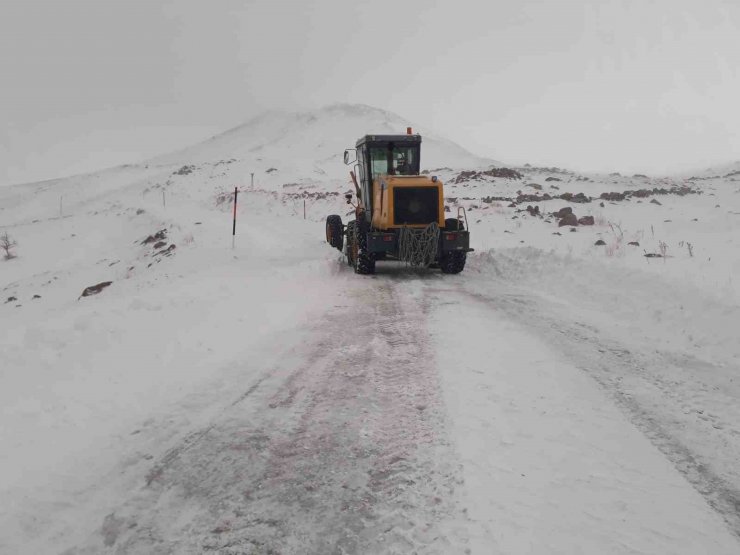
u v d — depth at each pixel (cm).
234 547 245
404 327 665
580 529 255
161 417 392
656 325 663
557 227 1948
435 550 240
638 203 2750
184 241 2245
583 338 606
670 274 838
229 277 1015
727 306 638
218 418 391
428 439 351
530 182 4175
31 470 317
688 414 394
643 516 266
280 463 323
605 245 1350
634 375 479
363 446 343
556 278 998
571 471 309
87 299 1552
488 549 240
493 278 1120
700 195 3216
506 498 280
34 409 405
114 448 346
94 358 525
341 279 1103
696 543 246
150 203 5556
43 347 570
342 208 3372
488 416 386
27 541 254
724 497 285
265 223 2859
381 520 264
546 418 382
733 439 354
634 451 335
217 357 532
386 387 450
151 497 289
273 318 698
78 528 264
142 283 1534
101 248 3334
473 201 3011
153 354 536
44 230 4366
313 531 256
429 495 285
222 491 294
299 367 505
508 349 559
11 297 2338
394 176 1229
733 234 1509
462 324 678
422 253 1130
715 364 510
